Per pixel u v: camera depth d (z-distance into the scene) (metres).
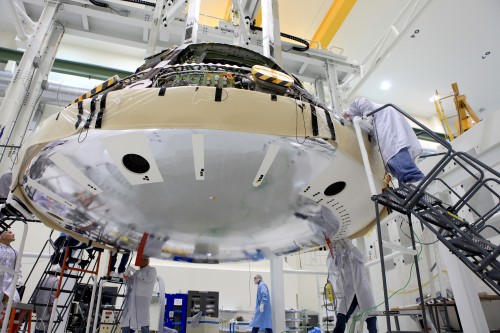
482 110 15.33
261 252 6.18
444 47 12.88
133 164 3.60
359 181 4.01
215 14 12.41
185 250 6.05
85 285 6.91
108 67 12.25
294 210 4.43
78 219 4.88
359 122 3.80
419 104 15.51
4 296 5.80
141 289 6.42
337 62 10.39
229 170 3.56
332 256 5.74
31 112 8.12
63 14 9.18
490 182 5.65
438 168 3.01
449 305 5.46
